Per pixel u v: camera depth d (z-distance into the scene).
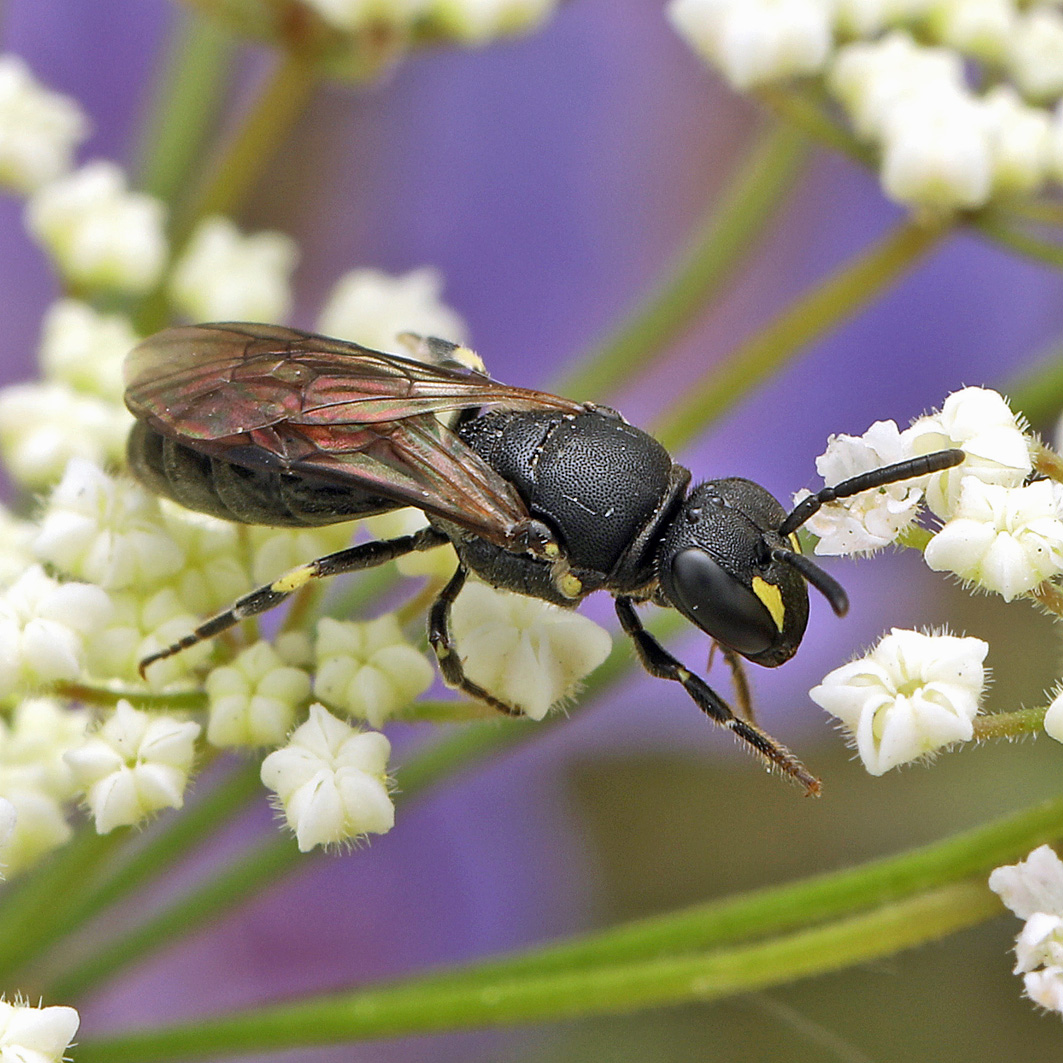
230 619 0.06
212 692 0.06
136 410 0.06
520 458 0.06
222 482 0.06
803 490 0.06
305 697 0.06
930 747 0.06
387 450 0.06
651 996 0.06
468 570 0.06
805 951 0.06
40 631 0.06
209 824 0.06
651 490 0.06
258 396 0.06
